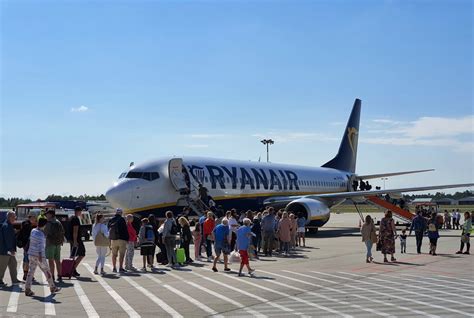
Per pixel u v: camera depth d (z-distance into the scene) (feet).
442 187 123.54
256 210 120.88
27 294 42.11
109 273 56.70
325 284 47.44
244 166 120.47
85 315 34.12
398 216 144.25
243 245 54.24
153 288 45.73
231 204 112.78
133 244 59.62
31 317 33.58
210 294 42.22
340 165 168.14
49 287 46.68
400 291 43.19
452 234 126.31
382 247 66.13
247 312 34.71
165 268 61.31
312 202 112.68
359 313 34.06
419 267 60.59
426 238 111.14
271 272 56.59
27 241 51.70
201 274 55.57
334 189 155.63
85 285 47.80
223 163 115.14
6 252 47.83
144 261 59.11
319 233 129.39
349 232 133.49
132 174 99.19
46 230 49.75
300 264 64.18
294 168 140.77
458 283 47.80
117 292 43.60
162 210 100.01
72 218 53.67
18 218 131.64
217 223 76.13
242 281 49.80
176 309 35.91
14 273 49.08
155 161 101.91
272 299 39.65
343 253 77.66
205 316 33.53
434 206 169.99
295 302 38.32
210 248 71.72
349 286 46.14
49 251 49.65
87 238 112.68
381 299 39.34
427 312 34.30
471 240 104.63
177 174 100.99
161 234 64.34
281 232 76.28
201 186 104.12
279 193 128.67
